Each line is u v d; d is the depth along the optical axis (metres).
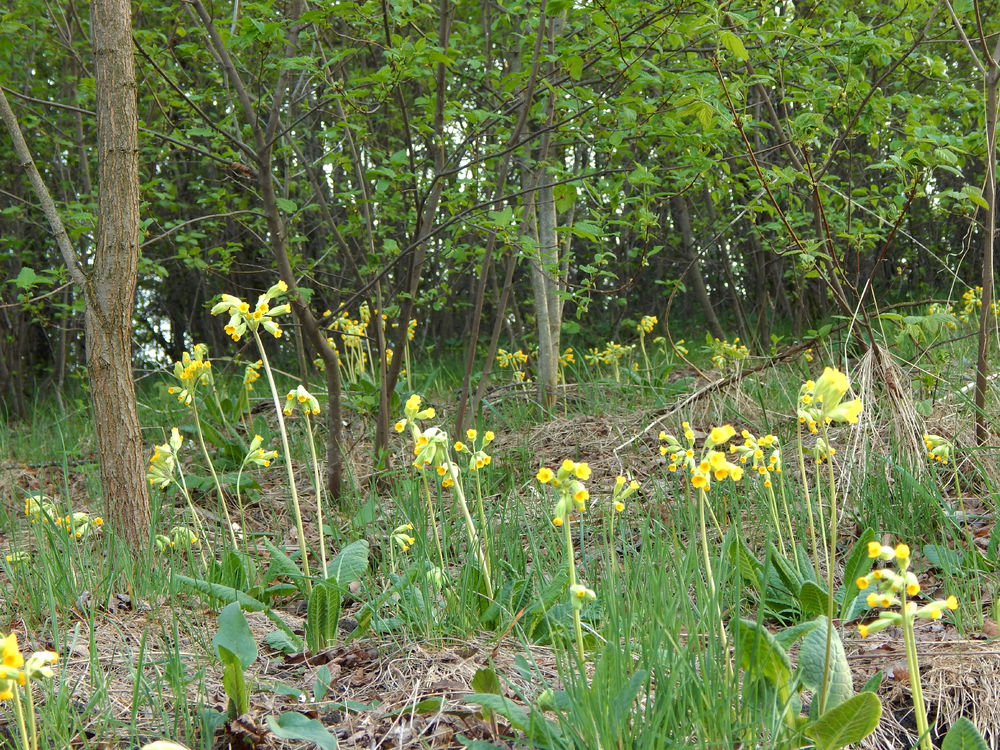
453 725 2.25
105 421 3.60
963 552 3.25
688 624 2.23
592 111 5.02
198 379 3.92
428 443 2.99
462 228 5.51
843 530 3.74
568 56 4.28
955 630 2.71
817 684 2.06
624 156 4.92
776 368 6.06
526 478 5.14
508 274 5.67
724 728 1.88
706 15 3.84
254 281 13.70
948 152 3.80
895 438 3.99
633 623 2.42
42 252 11.70
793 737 1.91
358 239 7.88
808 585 2.71
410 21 4.64
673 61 5.21
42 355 15.20
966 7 4.27
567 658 2.59
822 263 5.39
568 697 2.11
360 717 2.35
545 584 2.99
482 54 7.96
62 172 9.55
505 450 5.68
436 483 4.80
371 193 6.70
